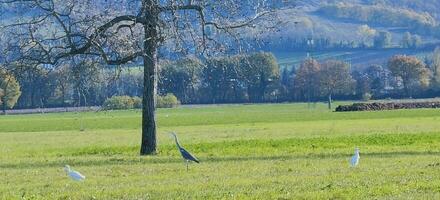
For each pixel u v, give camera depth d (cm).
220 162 10338
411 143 15162
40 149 16850
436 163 9231
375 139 16725
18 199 6550
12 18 12188
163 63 13312
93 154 14150
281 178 7762
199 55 12725
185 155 9100
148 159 11344
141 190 6950
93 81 12762
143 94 13188
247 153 12900
